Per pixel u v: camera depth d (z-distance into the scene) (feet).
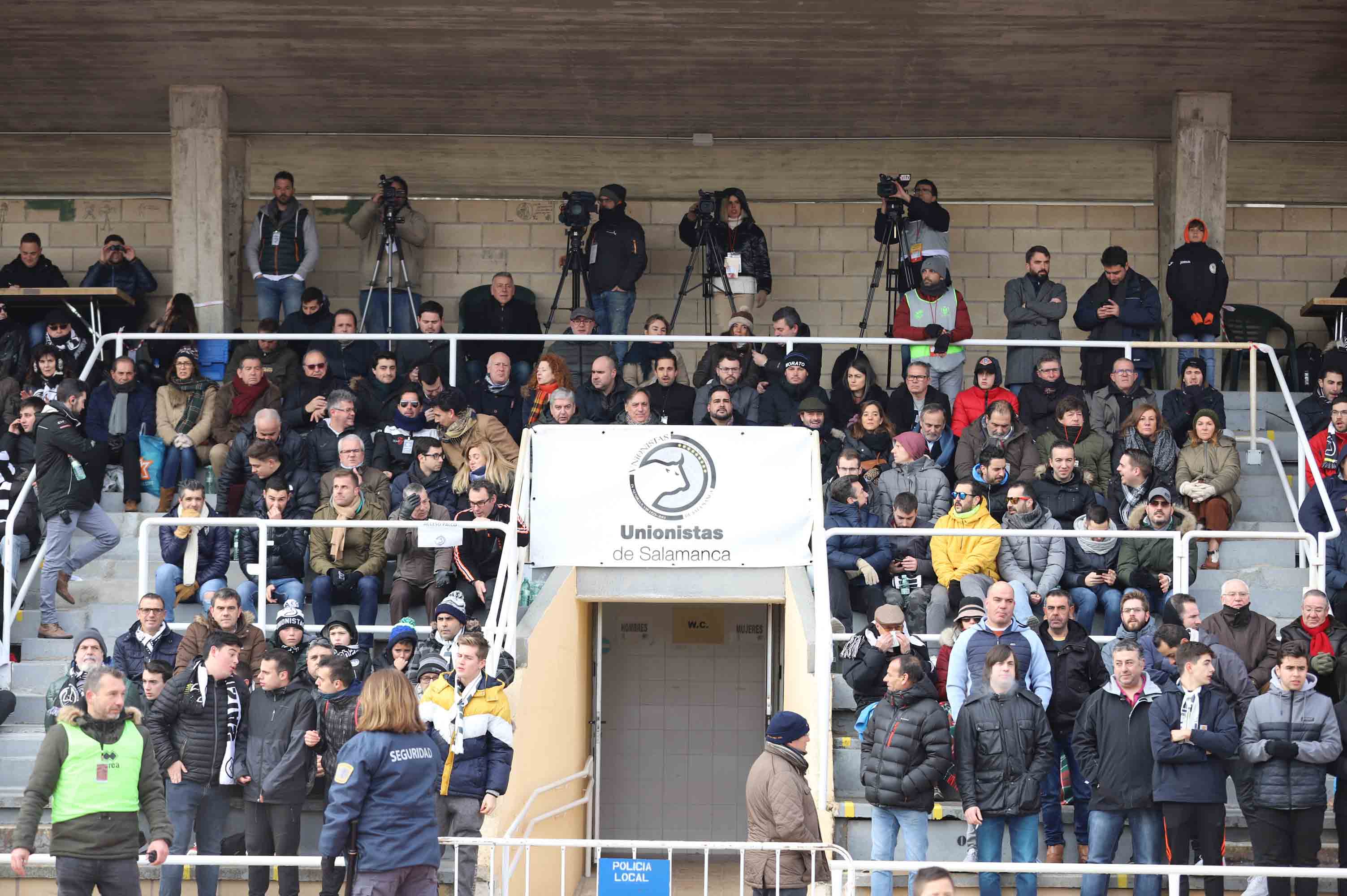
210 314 89.97
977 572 64.54
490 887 45.50
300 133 99.50
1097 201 99.66
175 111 90.89
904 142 99.71
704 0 79.51
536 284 99.91
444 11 81.15
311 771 53.47
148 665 55.11
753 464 69.46
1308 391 95.25
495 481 70.79
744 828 83.76
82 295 86.43
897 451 70.13
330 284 99.14
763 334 99.25
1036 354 85.66
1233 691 55.21
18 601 67.21
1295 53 85.61
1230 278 100.01
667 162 100.01
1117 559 66.28
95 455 68.59
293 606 57.67
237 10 80.84
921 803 51.72
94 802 43.65
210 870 53.21
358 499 66.95
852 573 68.54
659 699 84.64
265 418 71.46
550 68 88.74
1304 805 51.88
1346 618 64.13
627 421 76.89
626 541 69.05
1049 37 83.82
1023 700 52.34
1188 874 42.29
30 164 99.71
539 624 60.34
